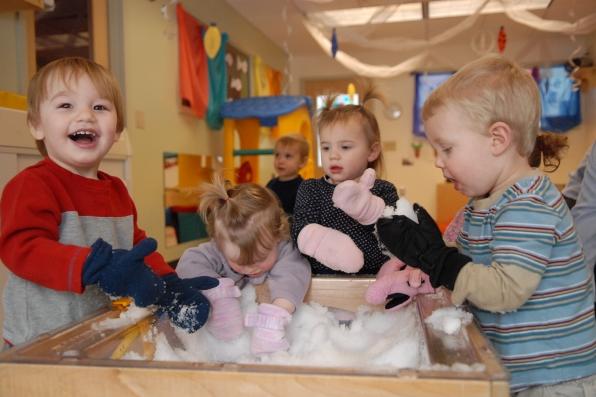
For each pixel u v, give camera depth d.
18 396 0.53
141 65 2.94
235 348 0.87
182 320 0.80
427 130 0.80
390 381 0.47
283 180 2.90
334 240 0.94
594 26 3.87
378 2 3.75
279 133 3.53
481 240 0.78
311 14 4.00
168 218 3.22
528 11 4.18
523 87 0.75
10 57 1.99
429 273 0.73
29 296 0.80
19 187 0.78
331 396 0.47
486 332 0.79
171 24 3.22
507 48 5.40
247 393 0.48
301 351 0.83
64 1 2.66
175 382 0.50
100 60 2.68
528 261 0.67
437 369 0.49
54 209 0.79
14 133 1.44
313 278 0.98
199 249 1.01
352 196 0.88
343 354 0.78
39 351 0.57
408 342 0.70
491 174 0.76
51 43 2.71
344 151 1.17
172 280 0.82
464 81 0.75
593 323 0.79
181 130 3.41
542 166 1.50
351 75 5.93
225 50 3.91
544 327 0.75
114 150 1.83
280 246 1.00
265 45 5.23
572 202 1.68
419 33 4.95
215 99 3.70
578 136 5.30
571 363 0.75
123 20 2.77
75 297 0.83
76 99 0.84
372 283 0.92
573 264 0.76
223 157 3.79
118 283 0.66
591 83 4.86
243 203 0.92
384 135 5.82
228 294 0.90
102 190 0.91
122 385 0.51
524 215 0.70
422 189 5.75
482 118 0.73
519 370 0.76
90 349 0.60
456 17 4.39
